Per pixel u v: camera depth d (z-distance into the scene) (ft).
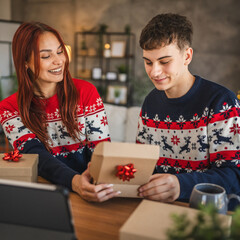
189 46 3.90
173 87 4.25
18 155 3.68
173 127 4.40
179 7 19.12
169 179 3.26
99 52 21.52
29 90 4.69
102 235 2.68
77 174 3.73
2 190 2.41
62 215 2.35
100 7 21.25
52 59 4.47
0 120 4.92
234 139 3.84
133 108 11.07
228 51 18.40
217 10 18.29
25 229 2.49
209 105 4.08
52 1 22.18
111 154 2.91
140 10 20.27
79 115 4.95
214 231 1.63
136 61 21.02
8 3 21.88
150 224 2.32
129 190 3.27
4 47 16.49
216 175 3.54
